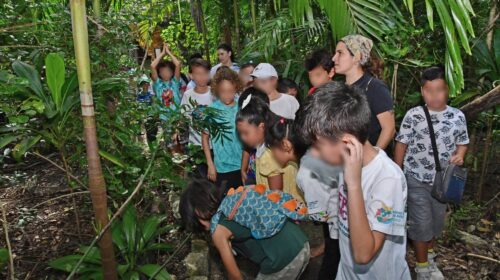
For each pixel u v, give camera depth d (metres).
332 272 2.22
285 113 3.21
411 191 2.52
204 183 2.05
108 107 2.82
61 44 2.84
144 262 2.85
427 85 2.45
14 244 3.25
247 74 3.76
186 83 5.28
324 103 1.34
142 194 3.23
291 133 2.16
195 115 2.77
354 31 2.86
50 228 3.46
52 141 2.54
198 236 3.08
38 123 2.53
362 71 2.43
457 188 2.41
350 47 2.36
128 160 2.80
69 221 3.57
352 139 1.31
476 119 3.40
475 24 3.48
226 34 6.07
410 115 2.54
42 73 3.08
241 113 2.43
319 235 2.98
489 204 3.56
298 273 2.07
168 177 2.81
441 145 2.46
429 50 3.43
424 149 2.48
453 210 3.48
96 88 2.50
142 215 3.21
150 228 2.88
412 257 2.93
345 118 1.30
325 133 1.33
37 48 2.86
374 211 1.43
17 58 2.66
